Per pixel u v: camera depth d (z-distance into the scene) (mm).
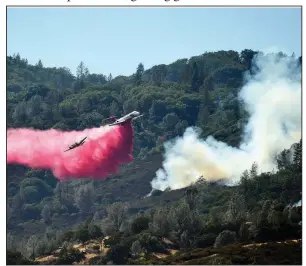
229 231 182250
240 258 155875
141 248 187125
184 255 172250
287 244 161250
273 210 181625
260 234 174000
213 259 159500
